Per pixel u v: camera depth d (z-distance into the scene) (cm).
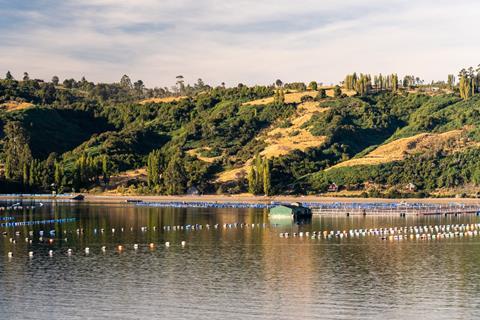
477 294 14525
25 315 13200
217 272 16875
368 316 13012
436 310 13375
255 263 18062
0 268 17412
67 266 17675
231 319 12888
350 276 16350
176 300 14188
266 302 13975
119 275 16550
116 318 13012
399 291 14800
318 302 13962
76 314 13262
